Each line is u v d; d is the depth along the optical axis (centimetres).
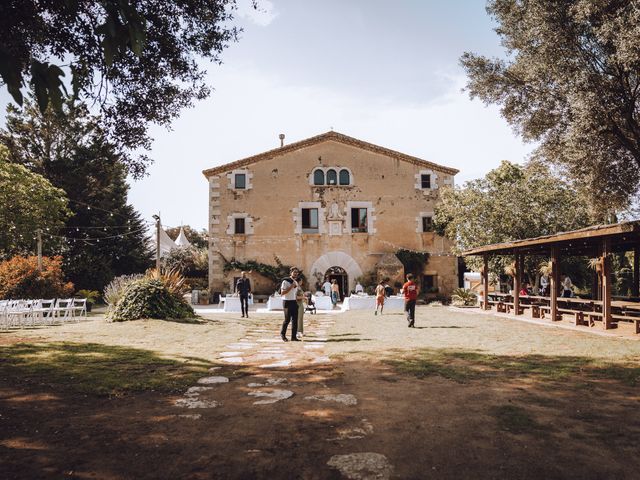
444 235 2881
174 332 1180
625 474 335
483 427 438
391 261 2756
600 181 1285
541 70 1279
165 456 371
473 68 1547
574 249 1745
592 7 1091
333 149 2900
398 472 340
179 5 795
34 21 538
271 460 363
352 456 370
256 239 2809
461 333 1173
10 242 2530
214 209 2816
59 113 288
